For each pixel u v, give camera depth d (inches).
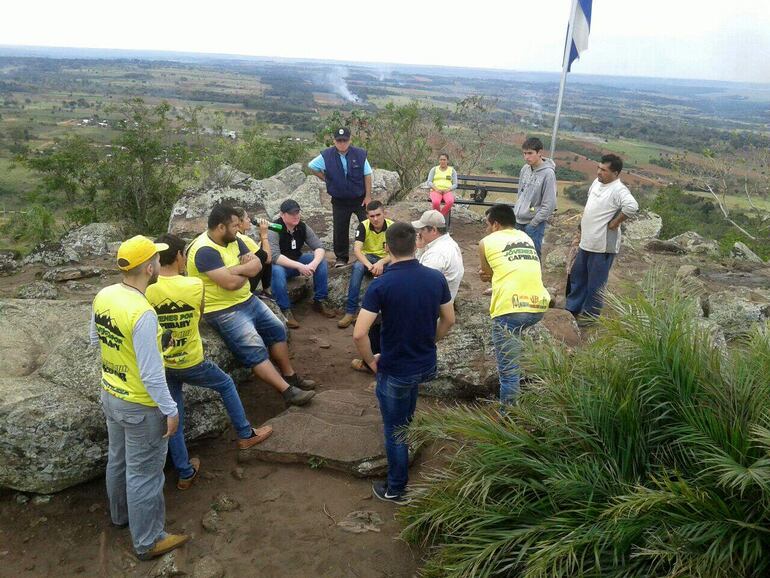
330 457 154.5
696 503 100.8
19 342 172.9
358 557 126.8
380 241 250.5
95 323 120.6
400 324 130.3
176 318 136.6
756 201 720.3
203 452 162.1
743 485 93.8
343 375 208.1
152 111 640.4
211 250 167.3
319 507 142.3
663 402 122.0
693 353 123.4
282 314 229.9
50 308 193.2
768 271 350.9
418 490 131.1
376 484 148.6
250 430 158.1
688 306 141.3
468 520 118.2
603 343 137.6
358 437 161.9
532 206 256.7
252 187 417.7
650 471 116.9
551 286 299.0
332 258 321.4
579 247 239.0
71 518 137.3
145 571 124.2
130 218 610.2
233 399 152.3
